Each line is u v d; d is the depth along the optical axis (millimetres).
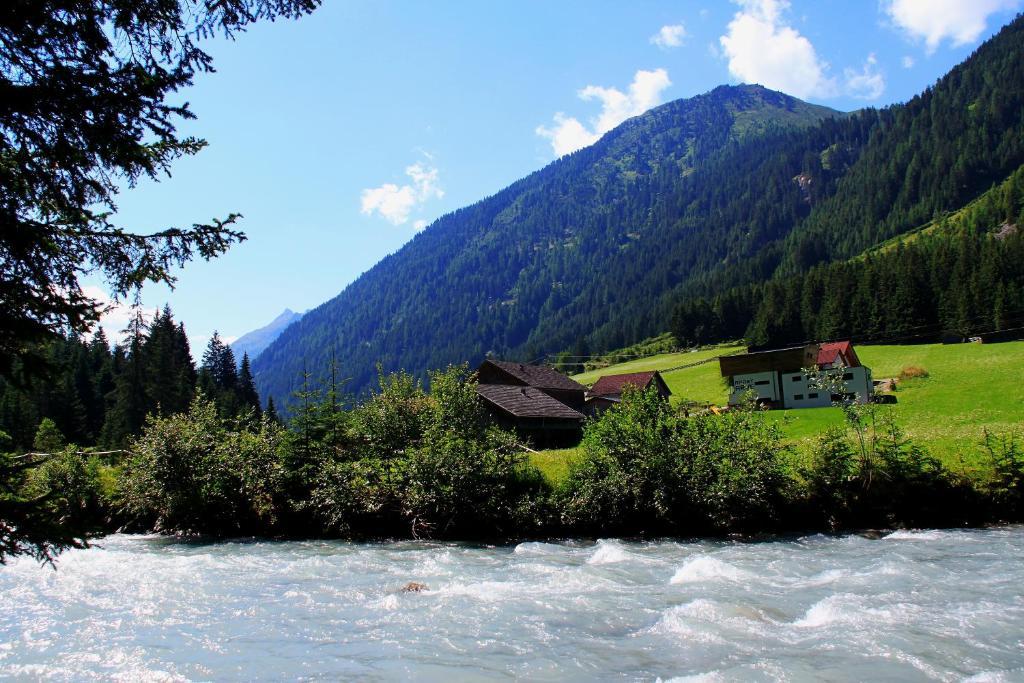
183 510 30156
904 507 23156
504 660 10539
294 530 28953
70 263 6570
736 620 11883
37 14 5371
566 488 26203
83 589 17422
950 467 23875
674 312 160000
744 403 26641
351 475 28703
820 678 9008
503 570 18406
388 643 11734
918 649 9977
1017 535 20234
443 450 27359
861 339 111250
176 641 12516
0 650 12297
